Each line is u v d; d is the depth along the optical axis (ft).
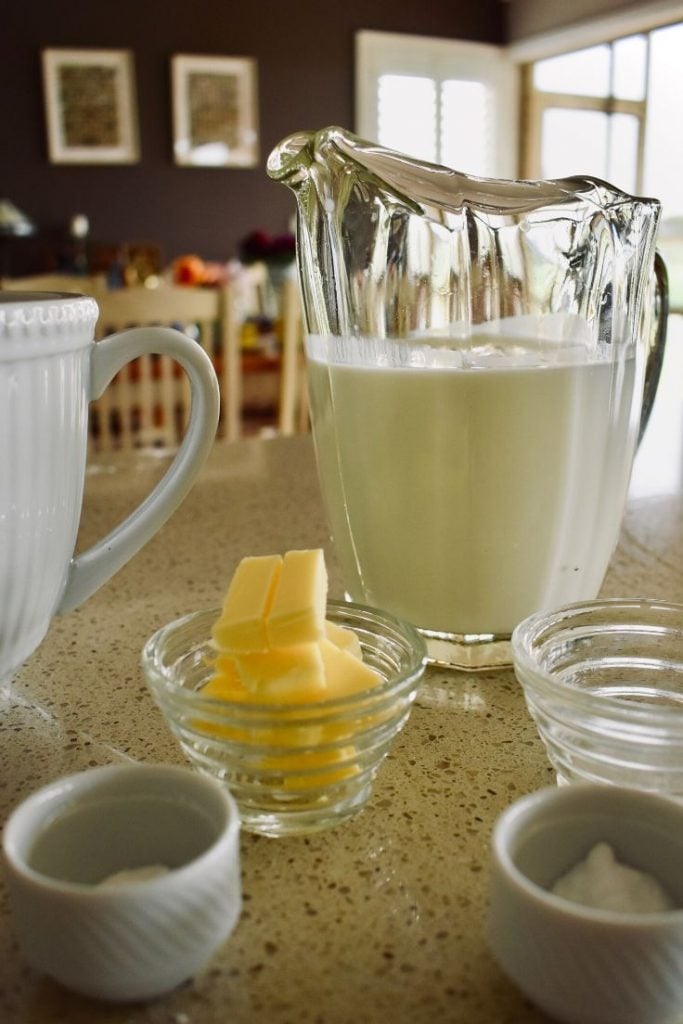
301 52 13.52
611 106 13.99
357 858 1.15
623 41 13.50
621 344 1.47
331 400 1.51
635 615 1.42
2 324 1.13
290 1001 0.97
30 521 1.23
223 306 5.64
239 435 6.35
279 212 13.85
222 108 13.20
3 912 1.08
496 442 1.40
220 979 0.99
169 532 2.26
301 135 1.54
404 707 1.19
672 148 13.16
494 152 15.14
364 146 1.45
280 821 1.18
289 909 1.07
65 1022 0.95
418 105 14.42
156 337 1.38
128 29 12.56
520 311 1.45
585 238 1.43
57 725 1.42
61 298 1.28
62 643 1.68
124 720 1.43
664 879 1.00
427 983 0.99
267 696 1.16
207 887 0.94
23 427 1.18
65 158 12.64
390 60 14.05
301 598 1.16
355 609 1.39
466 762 1.32
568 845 1.03
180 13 12.73
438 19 14.26
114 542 1.45
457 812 1.23
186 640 1.36
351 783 1.18
